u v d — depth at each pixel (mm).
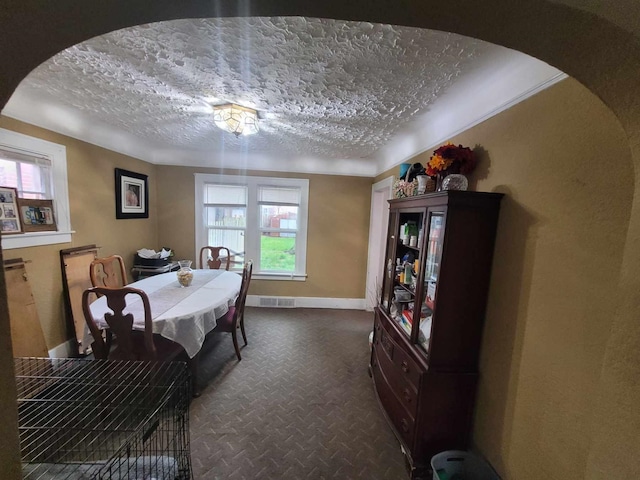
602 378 761
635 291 681
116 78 1821
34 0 576
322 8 703
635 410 671
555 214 1144
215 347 2982
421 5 677
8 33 591
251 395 2221
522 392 1281
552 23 660
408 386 1687
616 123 917
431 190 1922
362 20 745
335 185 4180
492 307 1503
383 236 3971
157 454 1553
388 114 2225
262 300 4293
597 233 971
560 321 1104
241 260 4250
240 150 3793
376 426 1943
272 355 2859
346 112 2229
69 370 1721
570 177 1079
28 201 2242
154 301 2305
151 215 3924
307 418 1991
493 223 1496
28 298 2178
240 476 1531
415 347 1750
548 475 1137
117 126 2893
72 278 2584
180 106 2275
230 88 1898
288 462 1632
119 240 3301
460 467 1517
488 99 1596
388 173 3564
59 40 673
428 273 1710
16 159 2146
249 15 723
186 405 1543
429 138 2396
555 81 1151
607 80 717
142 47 1449
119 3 636
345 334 3420
